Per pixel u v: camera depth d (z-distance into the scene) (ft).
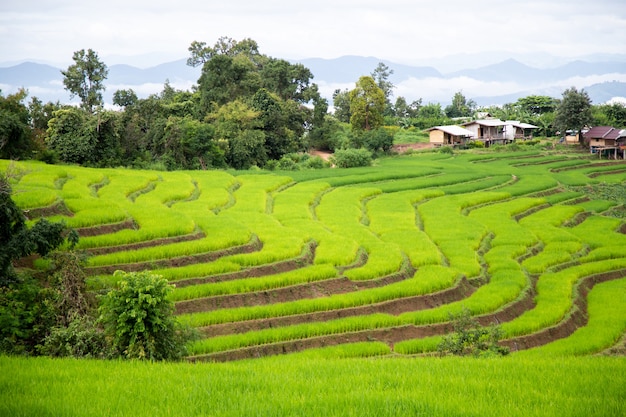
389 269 124.88
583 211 205.05
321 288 115.75
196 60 451.94
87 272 107.34
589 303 123.85
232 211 166.50
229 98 331.57
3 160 180.04
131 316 67.31
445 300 116.26
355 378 55.67
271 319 100.83
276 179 222.89
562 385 55.42
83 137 224.94
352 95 367.25
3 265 82.02
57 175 171.01
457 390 52.60
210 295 106.01
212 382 53.11
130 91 301.84
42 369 57.16
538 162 312.09
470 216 188.14
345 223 163.43
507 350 79.56
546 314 110.42
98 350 69.41
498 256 145.59
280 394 49.85
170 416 45.03
